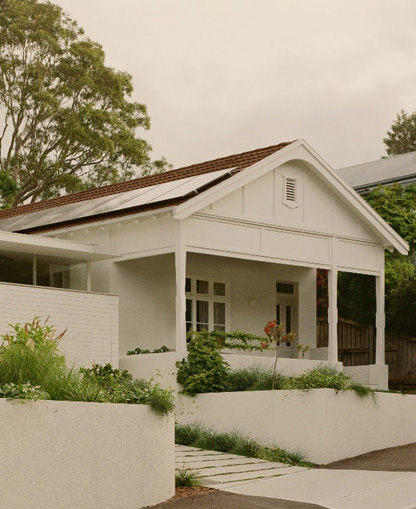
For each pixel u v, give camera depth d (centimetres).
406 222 2850
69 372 1227
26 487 1052
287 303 2656
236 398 1797
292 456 1655
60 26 4472
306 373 1961
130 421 1211
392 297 2586
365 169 4019
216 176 2219
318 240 2384
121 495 1180
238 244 2192
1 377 1152
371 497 1262
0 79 4384
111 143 4403
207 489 1333
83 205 2475
